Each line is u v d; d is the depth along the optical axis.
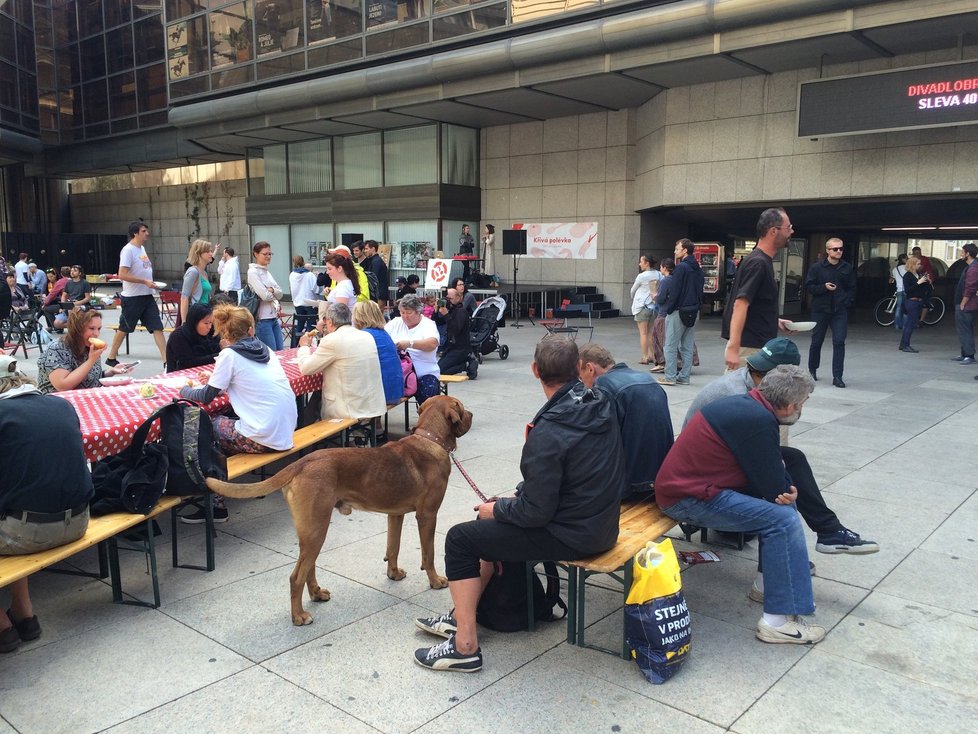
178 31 25.02
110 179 37.69
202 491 4.19
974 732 2.85
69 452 3.44
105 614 3.83
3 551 3.35
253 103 22.03
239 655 3.43
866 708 3.00
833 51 13.87
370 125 22.14
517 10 16.67
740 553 4.57
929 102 13.12
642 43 14.72
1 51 32.25
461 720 2.94
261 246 9.40
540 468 3.16
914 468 6.12
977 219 17.84
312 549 3.68
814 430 7.39
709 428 3.57
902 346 13.23
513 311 19.12
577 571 3.43
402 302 7.41
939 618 3.72
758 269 4.84
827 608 3.83
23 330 12.70
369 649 3.48
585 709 3.01
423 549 4.07
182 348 6.61
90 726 2.91
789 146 15.38
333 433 5.68
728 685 3.17
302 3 21.05
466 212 22.41
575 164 20.64
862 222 19.03
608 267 20.36
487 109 19.61
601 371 4.16
